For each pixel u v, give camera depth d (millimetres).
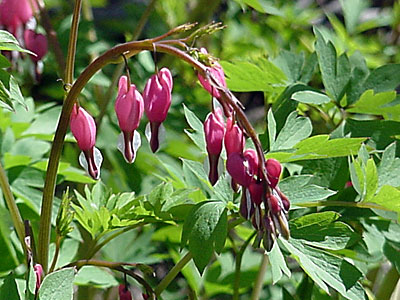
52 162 447
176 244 640
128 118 419
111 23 890
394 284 553
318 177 533
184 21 865
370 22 850
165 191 505
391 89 563
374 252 528
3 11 523
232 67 559
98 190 523
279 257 458
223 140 421
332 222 472
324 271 459
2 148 601
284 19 822
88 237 621
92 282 559
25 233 467
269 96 592
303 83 581
